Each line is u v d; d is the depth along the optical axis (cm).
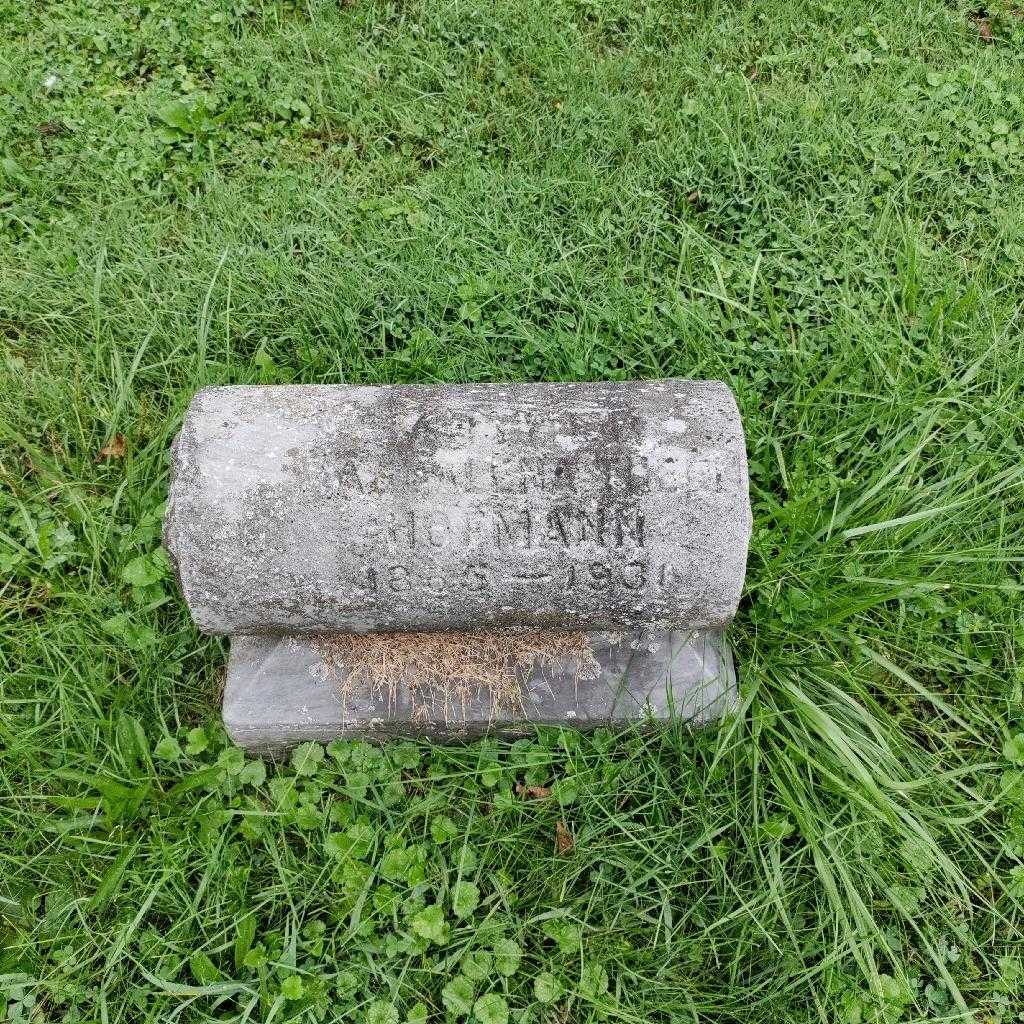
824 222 370
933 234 372
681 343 332
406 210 368
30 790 234
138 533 276
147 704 252
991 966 224
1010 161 391
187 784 231
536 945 220
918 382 315
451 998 208
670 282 343
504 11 436
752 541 271
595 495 202
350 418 207
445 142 396
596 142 395
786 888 229
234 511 199
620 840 235
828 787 239
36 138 377
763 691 254
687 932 225
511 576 206
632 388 220
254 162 384
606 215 365
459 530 202
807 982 218
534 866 229
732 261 354
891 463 292
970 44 450
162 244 353
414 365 316
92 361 316
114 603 266
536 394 217
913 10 453
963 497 276
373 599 209
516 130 397
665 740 242
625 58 426
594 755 242
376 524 201
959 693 262
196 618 215
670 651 248
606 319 330
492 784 238
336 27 426
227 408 208
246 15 434
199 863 226
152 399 311
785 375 320
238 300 331
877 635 267
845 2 453
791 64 429
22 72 390
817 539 278
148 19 421
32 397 304
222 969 216
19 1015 208
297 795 237
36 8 420
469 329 331
